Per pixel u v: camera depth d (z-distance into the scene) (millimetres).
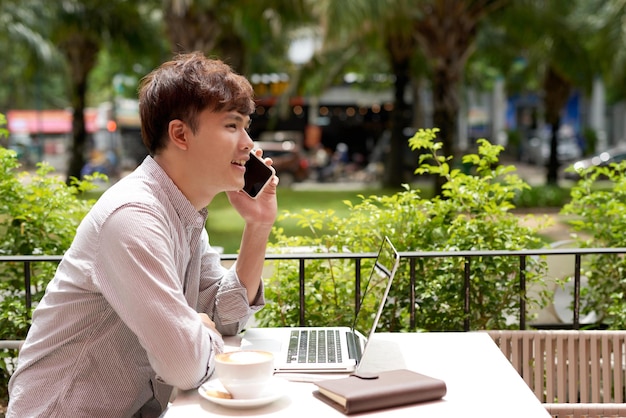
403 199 3584
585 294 3803
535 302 3367
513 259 3396
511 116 40688
